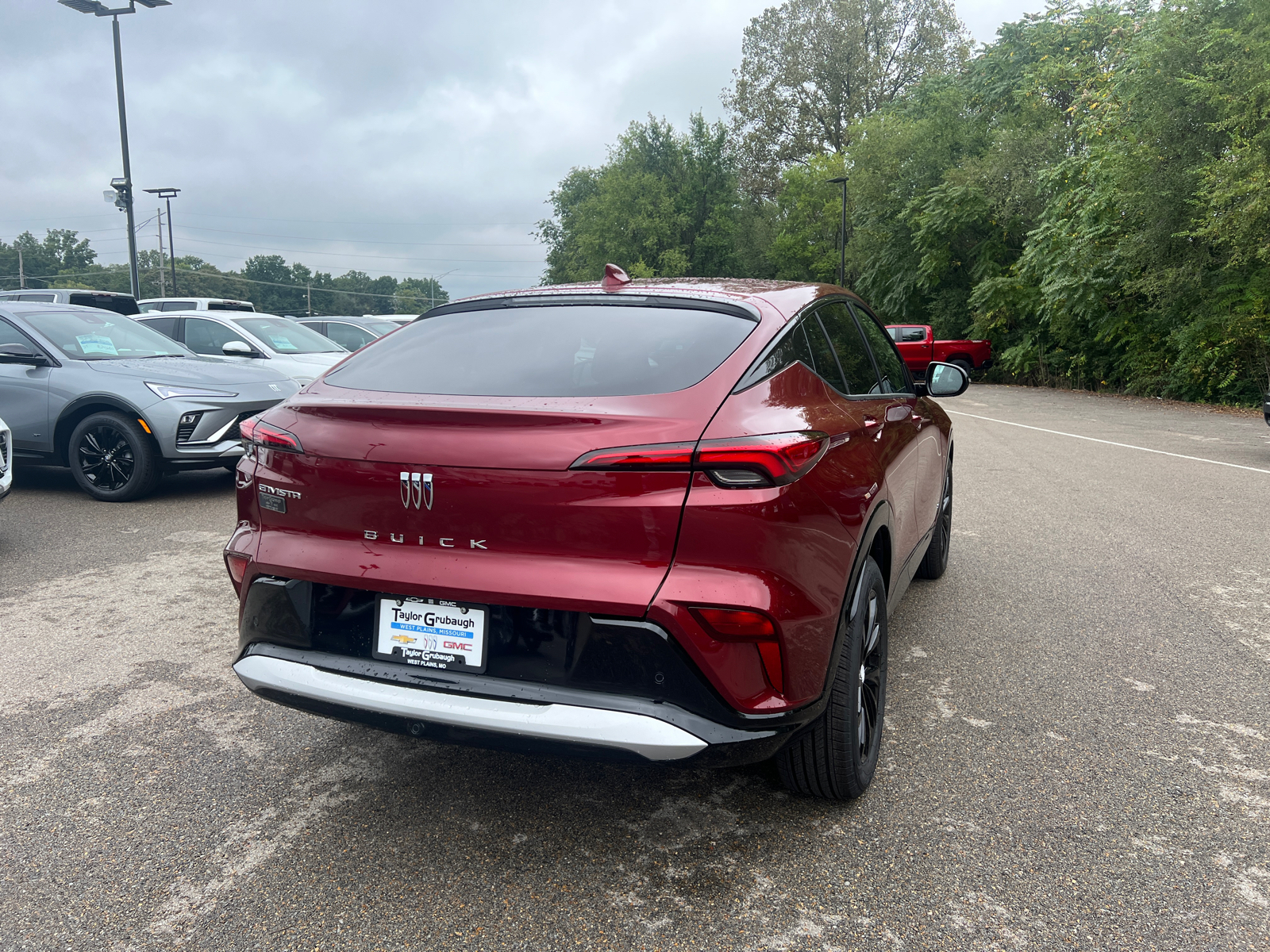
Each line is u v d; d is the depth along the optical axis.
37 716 3.07
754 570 1.94
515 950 1.88
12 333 7.17
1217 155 16.47
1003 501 7.12
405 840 2.31
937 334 29.48
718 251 58.69
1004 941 1.91
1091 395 20.53
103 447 6.86
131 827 2.37
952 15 54.94
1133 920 1.97
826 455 2.20
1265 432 12.55
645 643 1.93
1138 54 17.56
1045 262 21.17
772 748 2.07
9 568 5.00
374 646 2.17
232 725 3.02
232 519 6.33
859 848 2.27
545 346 2.38
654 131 59.22
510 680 2.03
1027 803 2.50
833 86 55.03
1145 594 4.57
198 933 1.94
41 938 1.92
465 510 2.03
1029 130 26.34
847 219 44.78
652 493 1.92
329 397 2.35
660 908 2.03
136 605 4.34
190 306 11.91
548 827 2.38
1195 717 3.08
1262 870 2.17
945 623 4.11
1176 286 17.34
